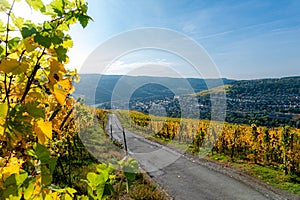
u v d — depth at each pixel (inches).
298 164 404.5
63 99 35.5
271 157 505.0
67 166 224.7
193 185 350.0
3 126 29.4
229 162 489.4
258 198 318.3
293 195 330.0
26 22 34.9
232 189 347.9
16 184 29.5
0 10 33.3
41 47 33.2
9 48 34.0
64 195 41.7
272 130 531.5
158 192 299.7
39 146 31.0
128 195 268.7
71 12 38.8
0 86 36.7
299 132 474.9
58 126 58.5
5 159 36.8
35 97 34.4
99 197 48.9
